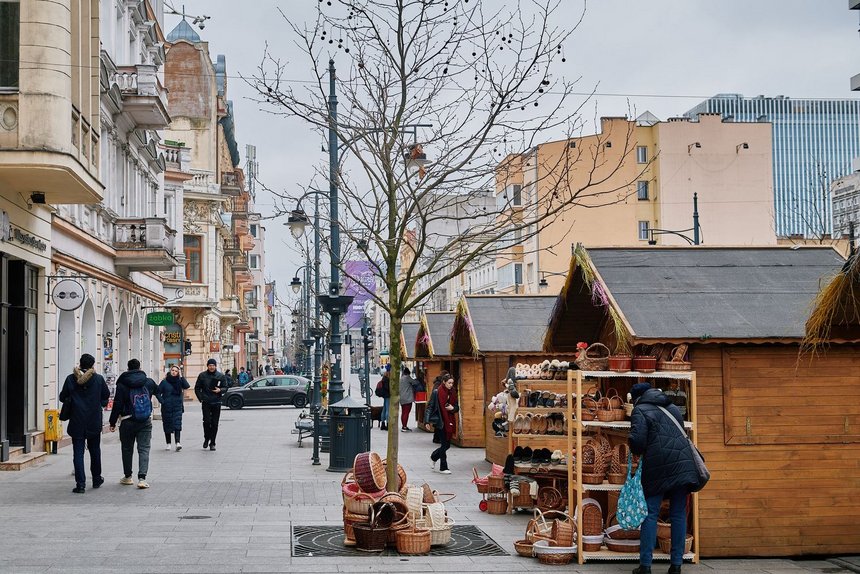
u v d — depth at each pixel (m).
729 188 66.00
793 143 117.06
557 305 12.73
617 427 11.05
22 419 19.64
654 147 65.81
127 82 30.33
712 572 10.02
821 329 10.70
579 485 10.48
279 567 9.90
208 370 23.70
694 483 9.79
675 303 11.05
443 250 12.14
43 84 16.83
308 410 29.64
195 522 12.52
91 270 26.55
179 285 50.00
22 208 19.50
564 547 10.32
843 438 10.95
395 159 13.19
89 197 20.17
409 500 11.16
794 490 10.84
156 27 39.47
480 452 23.34
